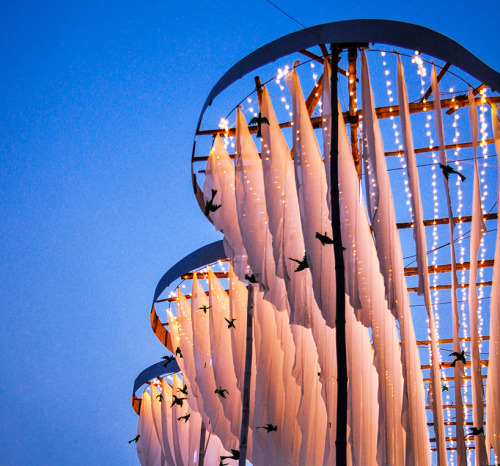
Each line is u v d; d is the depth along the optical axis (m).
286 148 13.43
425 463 17.62
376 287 14.14
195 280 18.66
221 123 14.16
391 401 14.39
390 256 12.14
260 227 13.59
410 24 11.06
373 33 11.09
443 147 11.38
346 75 11.87
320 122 13.16
